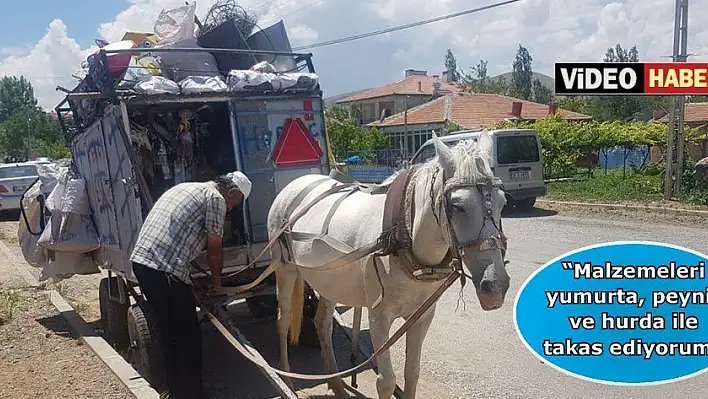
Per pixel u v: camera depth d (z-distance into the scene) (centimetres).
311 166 702
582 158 3180
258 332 797
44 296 992
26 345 729
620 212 1655
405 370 483
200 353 534
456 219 380
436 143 407
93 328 834
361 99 5750
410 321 424
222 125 737
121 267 678
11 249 1547
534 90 8706
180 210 516
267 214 677
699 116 3794
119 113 613
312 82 696
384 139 3600
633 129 2700
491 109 4006
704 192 1728
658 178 2219
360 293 505
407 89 5662
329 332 616
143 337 598
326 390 618
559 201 1892
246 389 616
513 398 556
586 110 5806
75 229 770
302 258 550
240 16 804
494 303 363
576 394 559
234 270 654
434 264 438
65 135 848
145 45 729
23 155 6825
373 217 483
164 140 721
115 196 670
